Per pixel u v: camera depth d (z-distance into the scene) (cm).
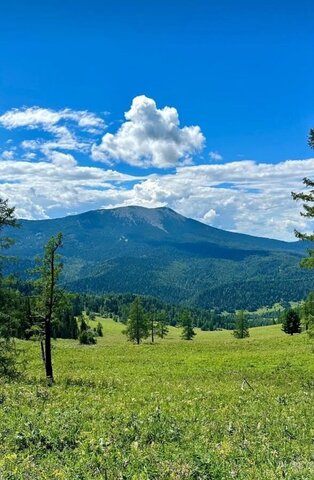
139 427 1457
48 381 3133
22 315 3009
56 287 3544
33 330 3512
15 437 1294
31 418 1575
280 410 1977
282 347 6506
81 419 1603
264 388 3081
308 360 4841
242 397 2430
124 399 2311
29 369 4775
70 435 1349
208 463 1062
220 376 4197
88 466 1075
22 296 2981
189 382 3609
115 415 1697
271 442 1324
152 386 3161
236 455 1162
